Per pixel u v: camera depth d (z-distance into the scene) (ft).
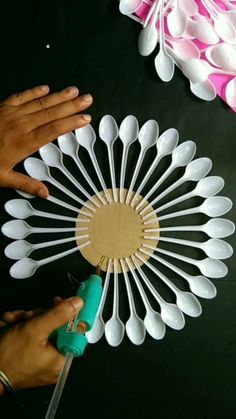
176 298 1.35
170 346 1.35
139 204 1.35
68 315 1.10
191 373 1.35
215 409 1.35
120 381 1.34
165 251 1.35
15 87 1.38
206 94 1.38
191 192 1.36
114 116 1.38
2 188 1.36
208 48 1.36
